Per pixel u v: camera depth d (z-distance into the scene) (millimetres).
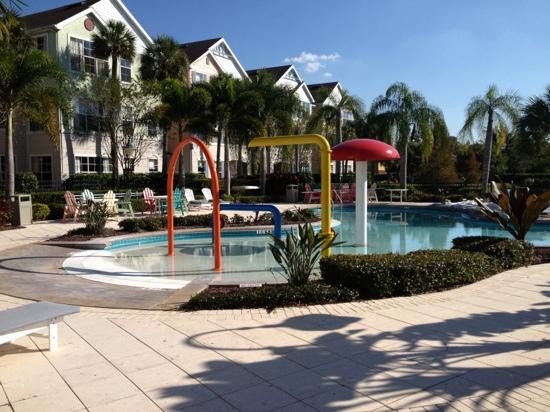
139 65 28594
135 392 3533
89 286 7059
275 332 4805
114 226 14523
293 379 3713
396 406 3266
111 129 24812
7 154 15875
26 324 4094
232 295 5844
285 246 6578
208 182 28484
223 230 13359
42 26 24094
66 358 4211
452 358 4086
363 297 6121
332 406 3275
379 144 10633
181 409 3266
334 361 4055
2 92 15703
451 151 33375
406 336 4645
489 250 7879
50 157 25031
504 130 23859
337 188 26391
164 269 9031
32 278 7672
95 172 26359
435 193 26891
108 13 26891
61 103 17125
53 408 3307
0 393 3551
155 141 29859
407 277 6211
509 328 4855
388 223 17219
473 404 3279
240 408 3270
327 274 6562
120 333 4859
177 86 24531
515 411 3182
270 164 34969
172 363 4066
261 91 26172
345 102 29422
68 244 11055
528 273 7453
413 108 25875
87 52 25625
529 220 9070
